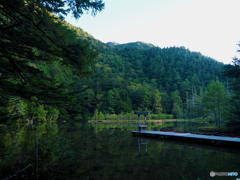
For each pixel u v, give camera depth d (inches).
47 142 251.4
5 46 189.5
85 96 2332.7
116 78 3297.2
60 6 176.9
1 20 179.6
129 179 207.2
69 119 2135.8
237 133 671.1
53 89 176.9
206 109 1026.1
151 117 2258.9
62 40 182.9
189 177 209.9
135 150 372.2
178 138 530.0
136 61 5920.3
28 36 181.0
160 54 6314.0
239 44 536.7
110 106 2320.4
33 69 203.5
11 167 229.6
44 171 231.1
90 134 676.7
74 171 235.8
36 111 1352.1
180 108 2628.0
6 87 138.7
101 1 176.4
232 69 531.5
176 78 4237.2
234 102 702.5
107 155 326.6
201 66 4963.1
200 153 337.4
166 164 266.2
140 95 2738.7
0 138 546.3
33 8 165.5
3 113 114.0
